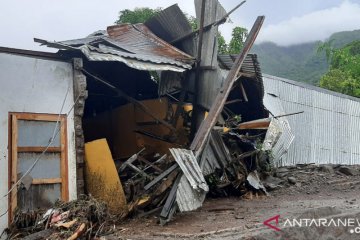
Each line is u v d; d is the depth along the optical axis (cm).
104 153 899
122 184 950
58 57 858
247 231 711
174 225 805
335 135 1819
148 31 1302
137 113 1234
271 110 1387
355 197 1112
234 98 1298
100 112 1355
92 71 1139
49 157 825
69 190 836
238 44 1995
